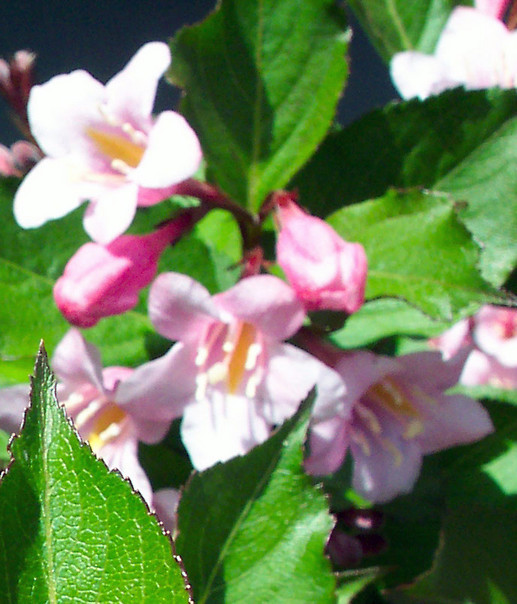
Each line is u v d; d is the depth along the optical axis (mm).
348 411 154
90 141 158
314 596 118
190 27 162
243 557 119
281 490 119
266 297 143
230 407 152
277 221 157
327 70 168
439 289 149
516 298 146
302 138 171
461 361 165
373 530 173
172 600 94
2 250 168
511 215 168
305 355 149
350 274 139
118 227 141
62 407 94
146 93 152
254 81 168
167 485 164
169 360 149
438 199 152
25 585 93
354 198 175
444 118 170
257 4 164
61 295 148
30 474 93
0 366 167
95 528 93
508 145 170
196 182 162
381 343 176
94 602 94
